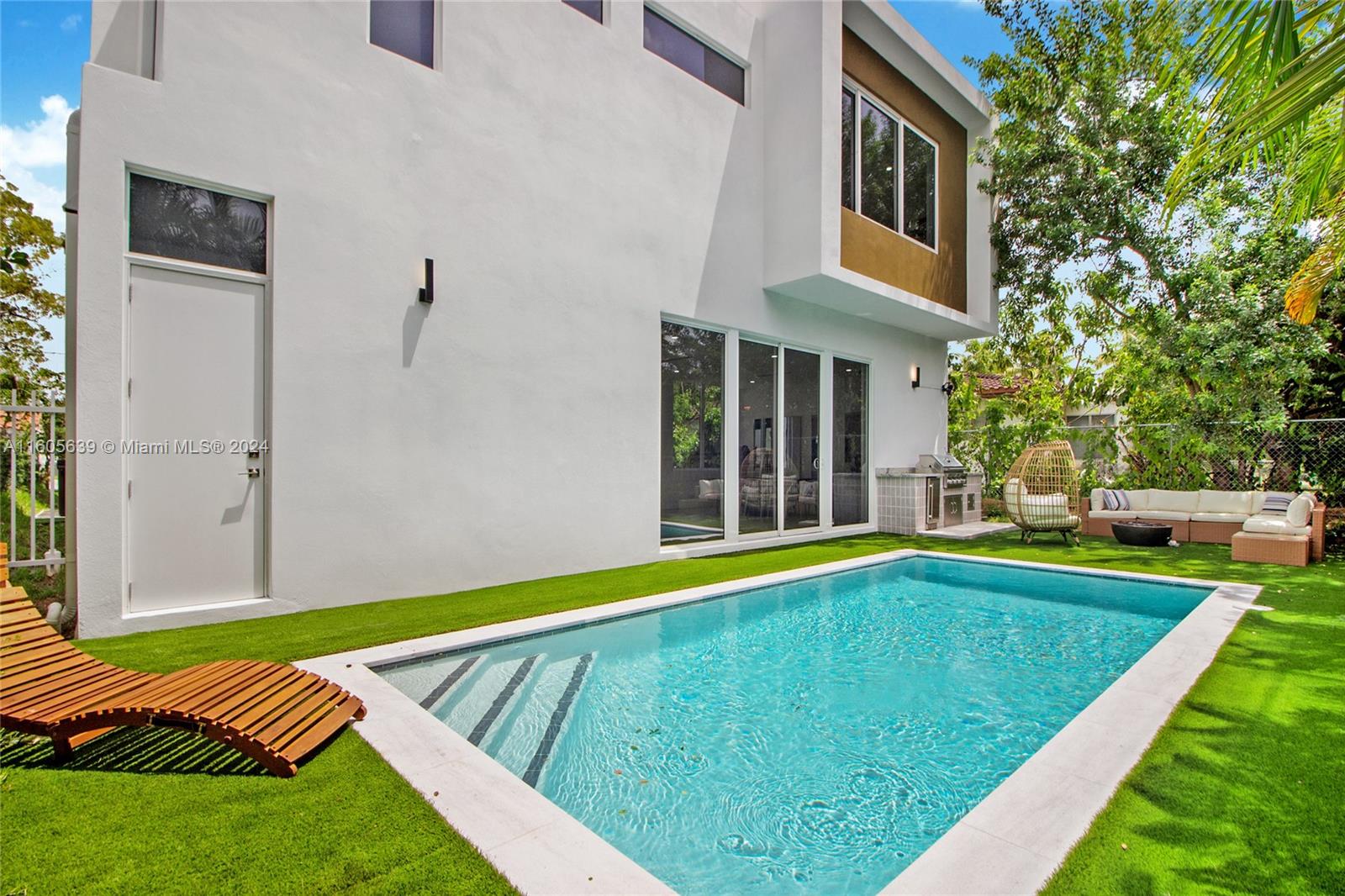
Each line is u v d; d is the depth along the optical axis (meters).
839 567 6.91
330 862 1.89
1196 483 10.34
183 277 4.47
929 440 11.79
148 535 4.35
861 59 8.85
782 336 8.73
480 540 5.80
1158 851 1.93
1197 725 2.84
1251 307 8.91
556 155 6.34
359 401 5.13
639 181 7.06
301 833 2.04
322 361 4.95
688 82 7.57
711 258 7.82
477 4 5.80
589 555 6.62
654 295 7.21
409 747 2.65
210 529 4.57
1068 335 16.22
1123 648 4.69
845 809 2.59
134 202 4.30
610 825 2.46
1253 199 9.03
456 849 1.95
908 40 9.00
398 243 5.32
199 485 4.53
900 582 6.83
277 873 1.84
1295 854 1.93
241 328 4.71
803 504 9.29
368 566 5.18
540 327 6.21
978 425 15.41
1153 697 3.17
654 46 7.42
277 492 4.77
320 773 2.43
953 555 7.89
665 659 4.43
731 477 8.20
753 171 8.34
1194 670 3.56
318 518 4.94
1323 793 2.28
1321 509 7.46
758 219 8.38
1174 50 2.66
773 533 8.80
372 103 5.20
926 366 11.72
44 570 5.64
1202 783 2.33
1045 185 10.24
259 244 4.79
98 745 2.69
